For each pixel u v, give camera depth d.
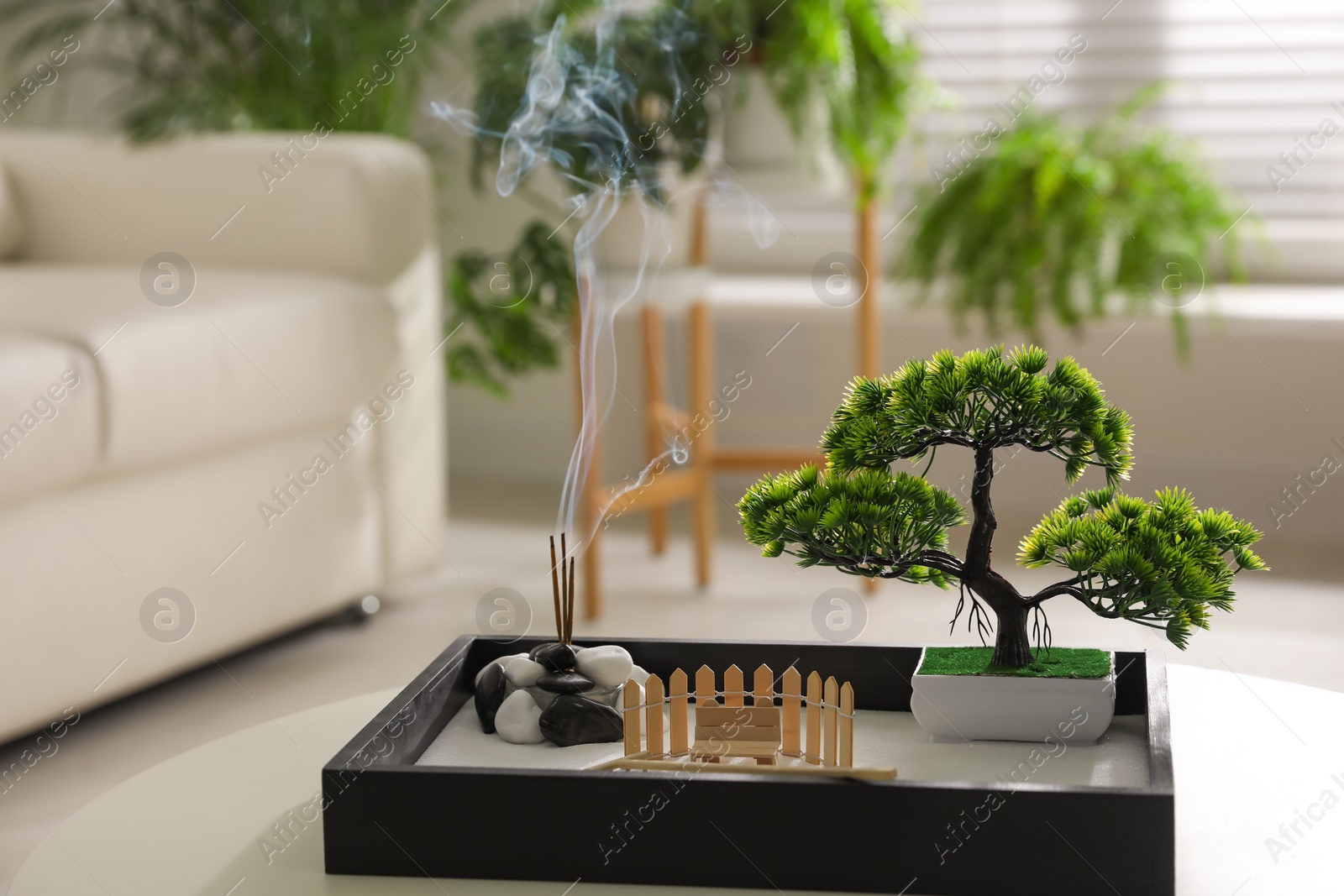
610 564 2.65
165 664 1.91
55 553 1.75
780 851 0.85
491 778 0.87
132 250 2.39
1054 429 1.02
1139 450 2.86
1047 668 1.04
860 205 2.42
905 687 1.12
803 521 1.02
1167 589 0.97
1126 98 2.89
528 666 1.08
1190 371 2.79
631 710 0.99
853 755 1.00
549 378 3.23
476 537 2.81
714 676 1.09
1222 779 1.00
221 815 0.99
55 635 1.75
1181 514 1.03
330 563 2.18
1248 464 2.80
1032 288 2.33
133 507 1.85
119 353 1.79
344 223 2.23
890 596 2.43
